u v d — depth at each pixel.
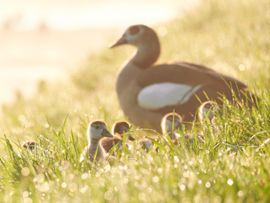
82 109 19.92
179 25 30.33
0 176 11.01
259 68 18.70
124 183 9.19
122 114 17.00
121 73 16.00
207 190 8.85
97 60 30.98
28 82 43.09
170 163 9.82
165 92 15.05
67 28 67.00
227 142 10.81
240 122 11.55
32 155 11.23
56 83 31.39
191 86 14.85
